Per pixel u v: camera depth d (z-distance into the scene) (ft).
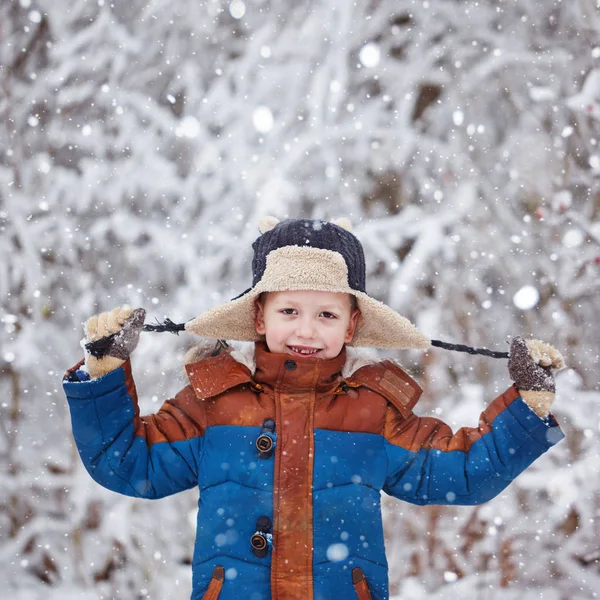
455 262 16.49
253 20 18.69
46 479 16.38
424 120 17.94
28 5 18.53
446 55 18.20
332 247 7.14
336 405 6.95
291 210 17.11
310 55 17.57
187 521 15.64
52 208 17.49
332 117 17.03
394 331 7.35
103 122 18.03
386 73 17.94
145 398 14.99
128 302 16.35
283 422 6.79
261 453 6.68
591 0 17.44
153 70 18.29
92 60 17.98
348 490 6.64
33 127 18.13
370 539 6.66
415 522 15.14
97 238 17.35
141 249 16.90
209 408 7.02
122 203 17.26
